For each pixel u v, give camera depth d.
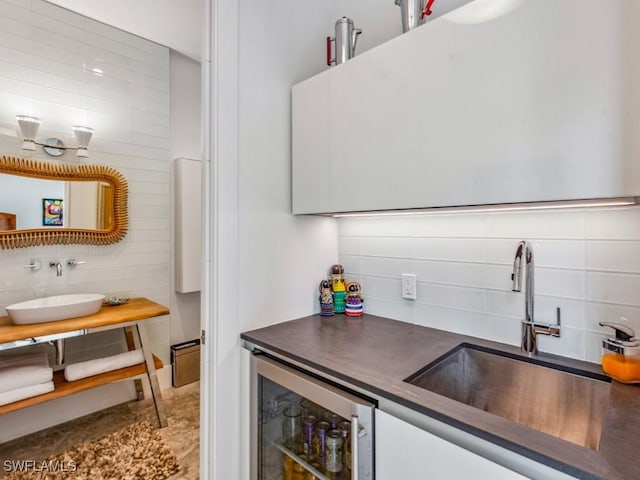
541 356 1.10
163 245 2.73
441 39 1.03
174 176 2.82
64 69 2.23
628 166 0.75
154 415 2.33
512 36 0.90
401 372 0.99
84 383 1.95
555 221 1.12
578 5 0.80
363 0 1.67
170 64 2.80
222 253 1.28
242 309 1.35
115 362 2.09
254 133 1.38
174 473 1.76
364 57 1.23
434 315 1.41
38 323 1.84
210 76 1.28
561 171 0.83
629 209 0.99
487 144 0.95
